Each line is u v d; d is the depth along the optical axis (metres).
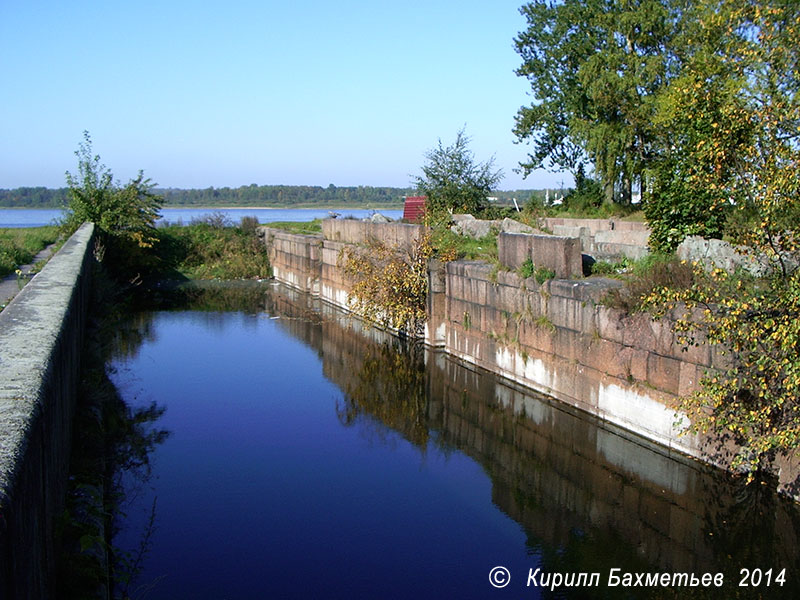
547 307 13.62
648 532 8.97
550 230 18.28
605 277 13.43
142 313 25.75
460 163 27.55
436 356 18.02
